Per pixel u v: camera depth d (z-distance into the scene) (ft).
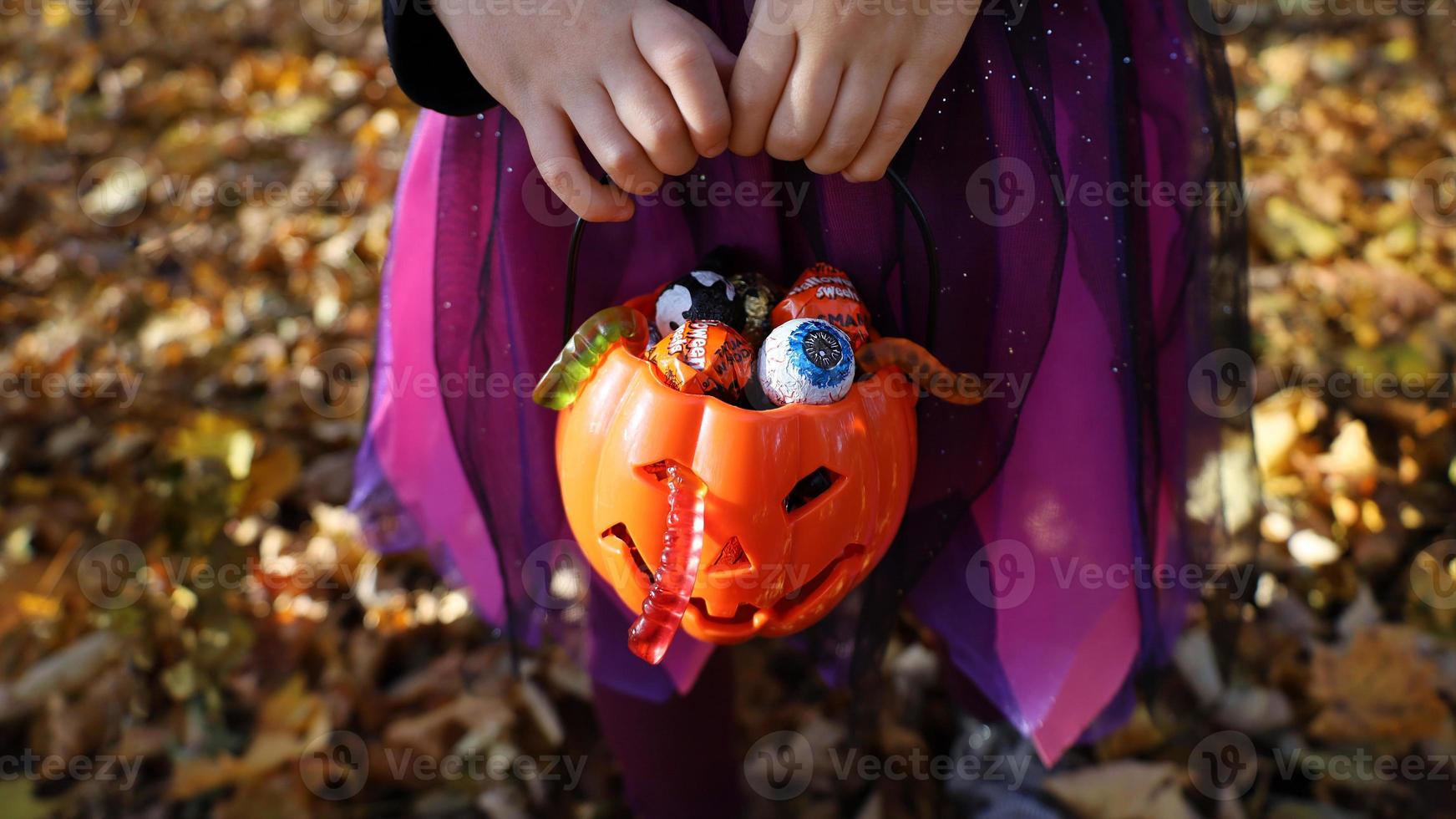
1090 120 2.01
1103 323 2.08
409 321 2.41
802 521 1.87
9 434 3.96
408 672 3.23
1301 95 5.72
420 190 2.31
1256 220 4.71
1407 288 4.36
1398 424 3.80
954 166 1.99
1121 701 2.39
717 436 1.82
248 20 7.23
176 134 5.87
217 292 4.73
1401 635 2.99
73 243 5.02
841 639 2.40
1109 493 2.15
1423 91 5.74
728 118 1.78
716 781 2.63
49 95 6.29
